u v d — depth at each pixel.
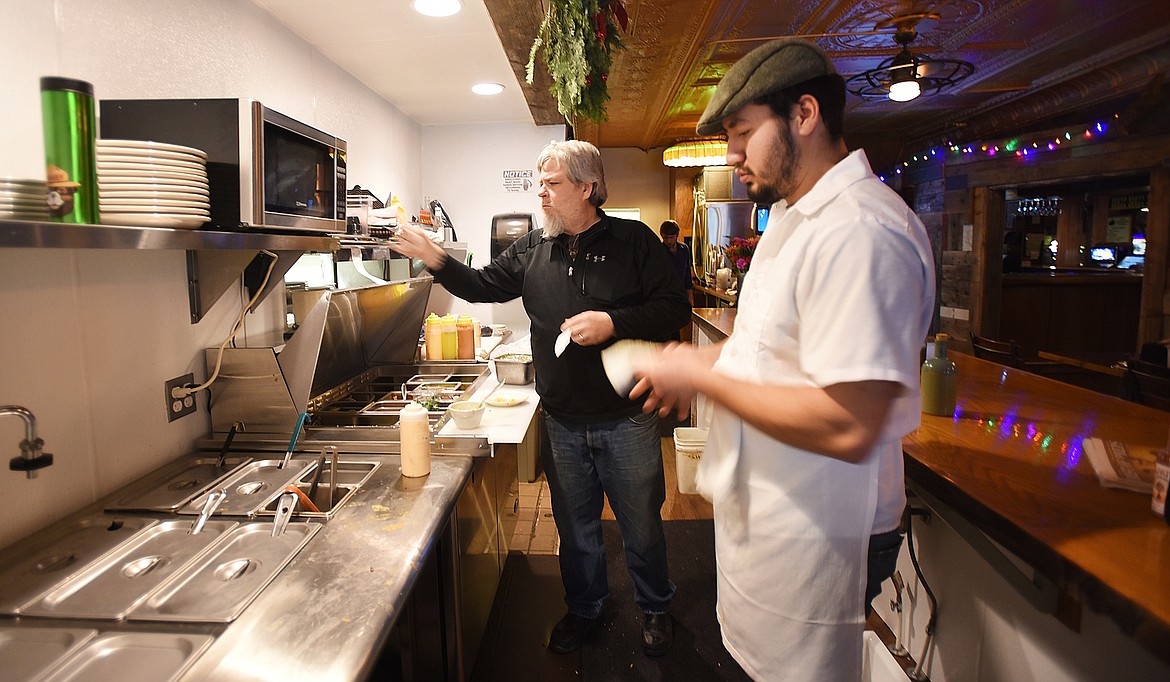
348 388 2.74
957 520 1.55
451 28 2.51
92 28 1.48
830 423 1.03
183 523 1.42
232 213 1.48
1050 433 1.73
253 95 2.21
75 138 1.04
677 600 2.56
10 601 1.11
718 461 1.36
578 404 2.06
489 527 2.30
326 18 2.39
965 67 4.74
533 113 3.88
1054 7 3.61
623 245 2.04
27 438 1.12
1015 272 7.52
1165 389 2.37
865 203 1.08
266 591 1.16
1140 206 6.78
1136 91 4.39
